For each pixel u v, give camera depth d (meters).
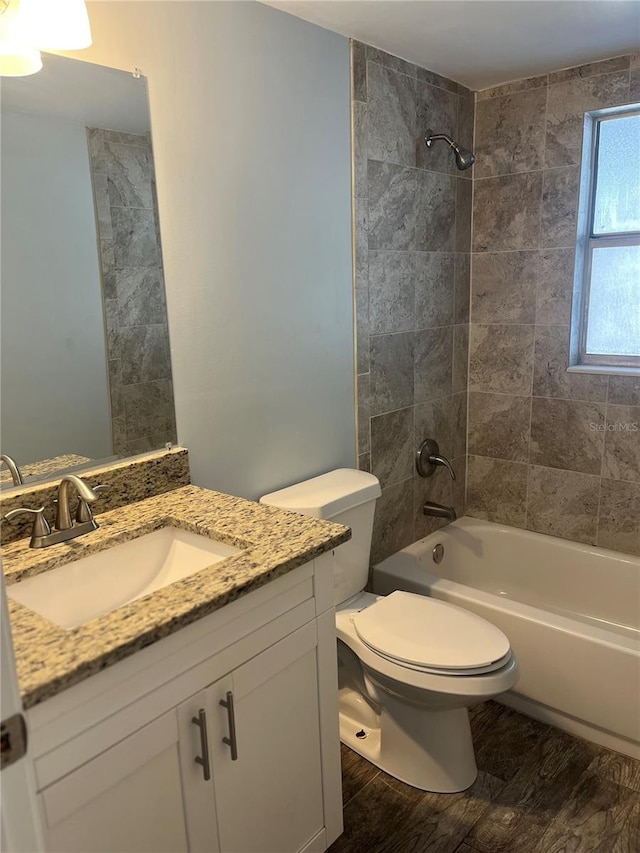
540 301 2.70
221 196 1.76
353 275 2.26
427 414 2.74
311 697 1.47
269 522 1.50
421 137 2.46
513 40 2.14
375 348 2.41
